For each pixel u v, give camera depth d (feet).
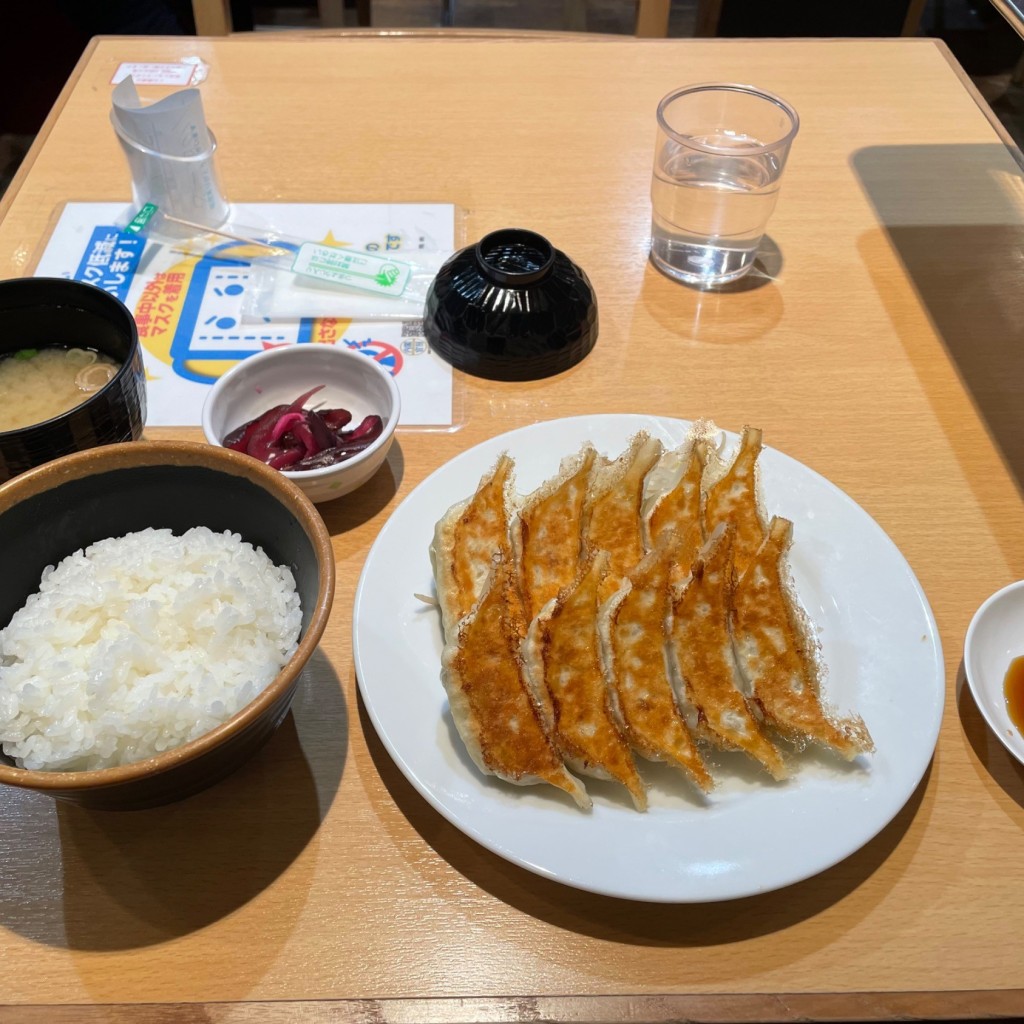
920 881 2.07
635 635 2.16
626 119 4.37
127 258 3.59
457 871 2.06
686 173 3.50
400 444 2.98
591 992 1.89
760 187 3.46
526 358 3.16
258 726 1.88
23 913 1.96
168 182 3.59
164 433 2.97
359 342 3.34
